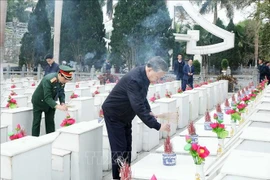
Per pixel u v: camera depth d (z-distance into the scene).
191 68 14.28
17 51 32.91
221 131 4.09
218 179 2.34
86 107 7.38
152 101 7.36
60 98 5.71
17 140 3.10
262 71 17.09
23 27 33.72
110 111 3.77
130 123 3.99
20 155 2.80
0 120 5.63
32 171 2.94
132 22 25.14
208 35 30.55
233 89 18.27
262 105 5.93
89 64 27.58
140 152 5.72
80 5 27.61
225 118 7.28
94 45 27.19
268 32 14.57
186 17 32.72
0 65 16.89
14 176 2.75
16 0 34.97
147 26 25.27
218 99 13.38
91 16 27.44
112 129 3.80
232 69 28.94
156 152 4.75
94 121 4.51
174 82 14.39
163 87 12.61
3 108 6.77
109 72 20.42
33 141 3.07
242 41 28.30
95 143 4.02
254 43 26.83
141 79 3.59
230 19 29.09
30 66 28.91
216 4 29.66
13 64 32.06
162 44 25.27
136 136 5.29
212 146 4.82
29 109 5.91
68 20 27.59
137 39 25.34
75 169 3.71
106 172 4.70
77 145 3.70
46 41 28.97
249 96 8.38
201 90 10.20
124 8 25.89
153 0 25.38
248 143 3.21
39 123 5.71
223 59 27.00
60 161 3.61
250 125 4.33
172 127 6.94
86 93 10.75
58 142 3.77
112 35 26.36
